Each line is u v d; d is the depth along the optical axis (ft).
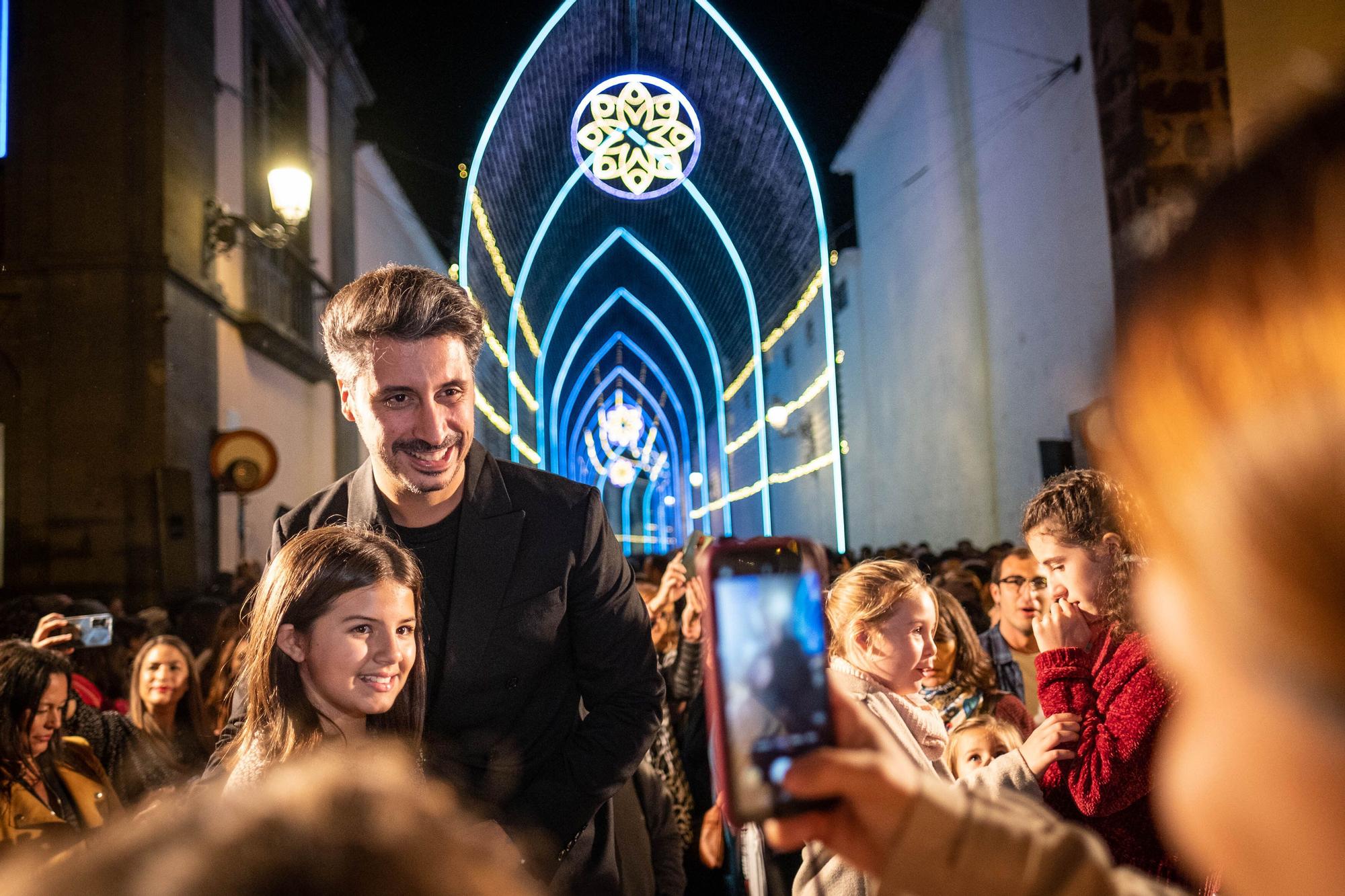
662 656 15.20
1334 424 1.16
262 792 1.45
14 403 33.83
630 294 73.97
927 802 2.25
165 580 33.01
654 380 101.96
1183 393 1.30
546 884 7.11
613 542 8.15
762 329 64.08
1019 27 39.27
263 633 6.67
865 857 2.35
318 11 50.08
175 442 34.65
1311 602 1.20
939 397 51.62
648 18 29.73
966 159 46.11
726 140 39.63
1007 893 2.15
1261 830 1.36
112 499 33.45
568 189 35.06
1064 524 7.55
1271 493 1.20
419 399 7.13
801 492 72.54
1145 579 1.60
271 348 44.52
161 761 13.20
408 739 6.97
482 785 7.38
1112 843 7.12
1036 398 39.34
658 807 10.52
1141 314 1.37
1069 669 7.38
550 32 27.02
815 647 2.80
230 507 39.99
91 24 34.68
